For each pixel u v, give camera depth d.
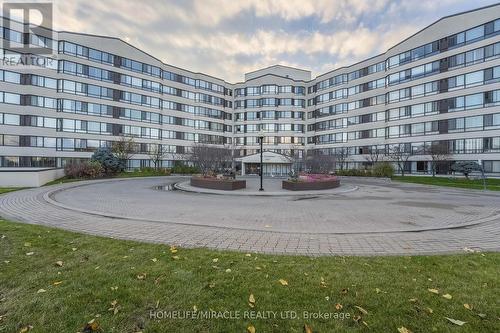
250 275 4.33
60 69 41.91
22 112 38.56
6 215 9.42
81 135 43.78
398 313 3.33
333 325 3.10
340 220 9.69
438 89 40.66
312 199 16.11
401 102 45.53
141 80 51.88
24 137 38.53
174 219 9.31
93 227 7.83
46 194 15.01
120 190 19.28
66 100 42.31
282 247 6.12
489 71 35.44
